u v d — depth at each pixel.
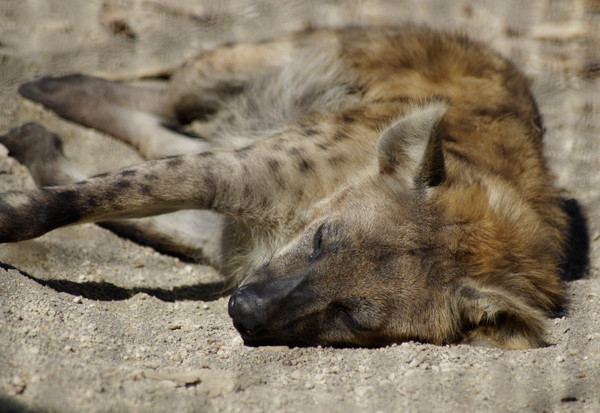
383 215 6.10
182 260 8.02
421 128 6.13
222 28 12.11
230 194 6.79
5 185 8.05
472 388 5.27
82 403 4.48
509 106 8.01
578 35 12.74
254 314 5.73
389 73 8.52
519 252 6.31
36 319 5.42
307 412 4.76
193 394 4.84
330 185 6.73
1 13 11.41
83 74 9.48
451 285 6.00
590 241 8.77
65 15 11.73
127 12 12.11
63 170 7.82
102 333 5.57
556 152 10.30
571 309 6.78
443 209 6.11
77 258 7.24
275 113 8.88
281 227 6.91
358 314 5.93
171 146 8.89
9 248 6.87
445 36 9.15
